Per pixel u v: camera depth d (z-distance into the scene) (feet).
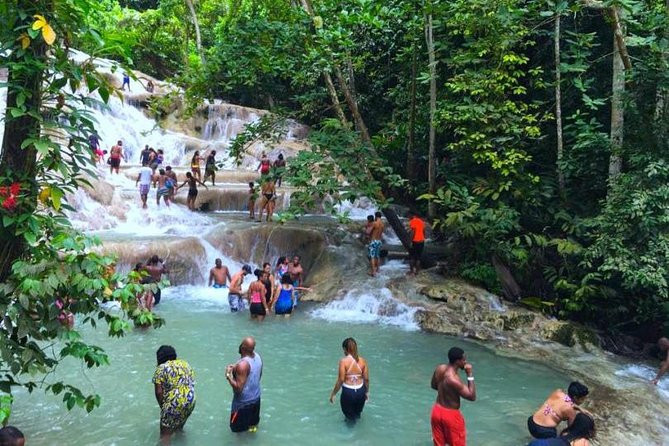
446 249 48.01
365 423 21.53
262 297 35.96
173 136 74.95
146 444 18.93
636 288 34.50
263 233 47.80
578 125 38.83
